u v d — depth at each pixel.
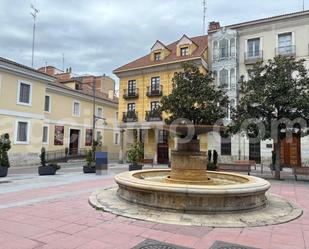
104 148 25.61
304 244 4.73
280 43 24.77
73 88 32.56
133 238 4.86
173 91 12.09
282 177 15.74
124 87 31.30
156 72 29.42
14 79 21.75
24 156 22.28
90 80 40.31
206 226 5.54
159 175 10.56
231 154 25.25
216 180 9.73
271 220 6.00
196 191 6.18
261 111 14.20
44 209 6.80
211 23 28.66
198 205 6.29
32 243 4.56
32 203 7.48
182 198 6.34
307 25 23.73
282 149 23.69
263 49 25.20
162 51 30.17
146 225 5.55
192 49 28.64
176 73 12.65
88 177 14.12
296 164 23.06
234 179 9.62
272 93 13.83
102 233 5.08
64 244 4.53
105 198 7.73
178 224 5.61
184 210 6.30
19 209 6.80
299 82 14.02
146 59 31.77
